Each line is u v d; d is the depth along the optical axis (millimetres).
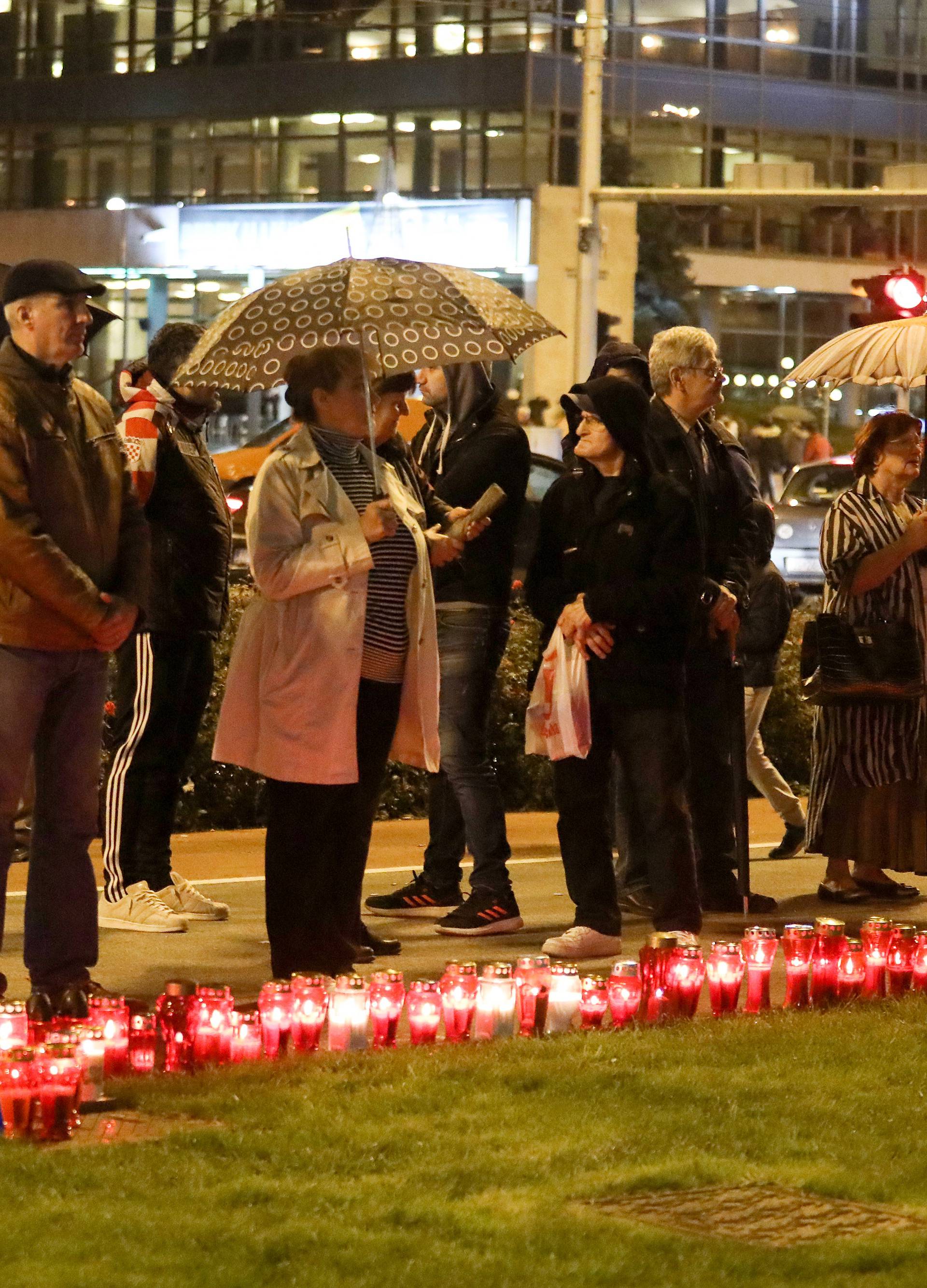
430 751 19812
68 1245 11523
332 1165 13203
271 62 155250
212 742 34344
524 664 39031
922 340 27797
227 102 156375
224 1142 13609
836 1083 15562
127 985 20797
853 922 25594
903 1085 15641
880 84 169500
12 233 161000
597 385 21750
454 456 23844
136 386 24219
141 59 158250
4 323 22266
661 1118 14414
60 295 17516
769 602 31312
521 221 148875
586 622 21578
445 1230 11930
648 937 19734
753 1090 15203
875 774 26156
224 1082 15203
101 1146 13586
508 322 20641
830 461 75562
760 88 163875
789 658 42562
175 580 23719
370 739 19562
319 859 19250
